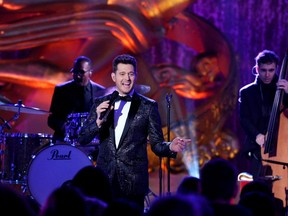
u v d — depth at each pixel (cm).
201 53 2036
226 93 2036
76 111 1617
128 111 1046
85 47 1983
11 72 1950
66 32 1969
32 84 1961
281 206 1239
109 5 1978
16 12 1938
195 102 2027
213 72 2038
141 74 2016
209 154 2022
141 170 1038
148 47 2012
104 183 789
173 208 487
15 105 1491
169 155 1033
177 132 2014
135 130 1039
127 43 2000
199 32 2034
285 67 1262
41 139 1477
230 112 2031
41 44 1966
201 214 490
